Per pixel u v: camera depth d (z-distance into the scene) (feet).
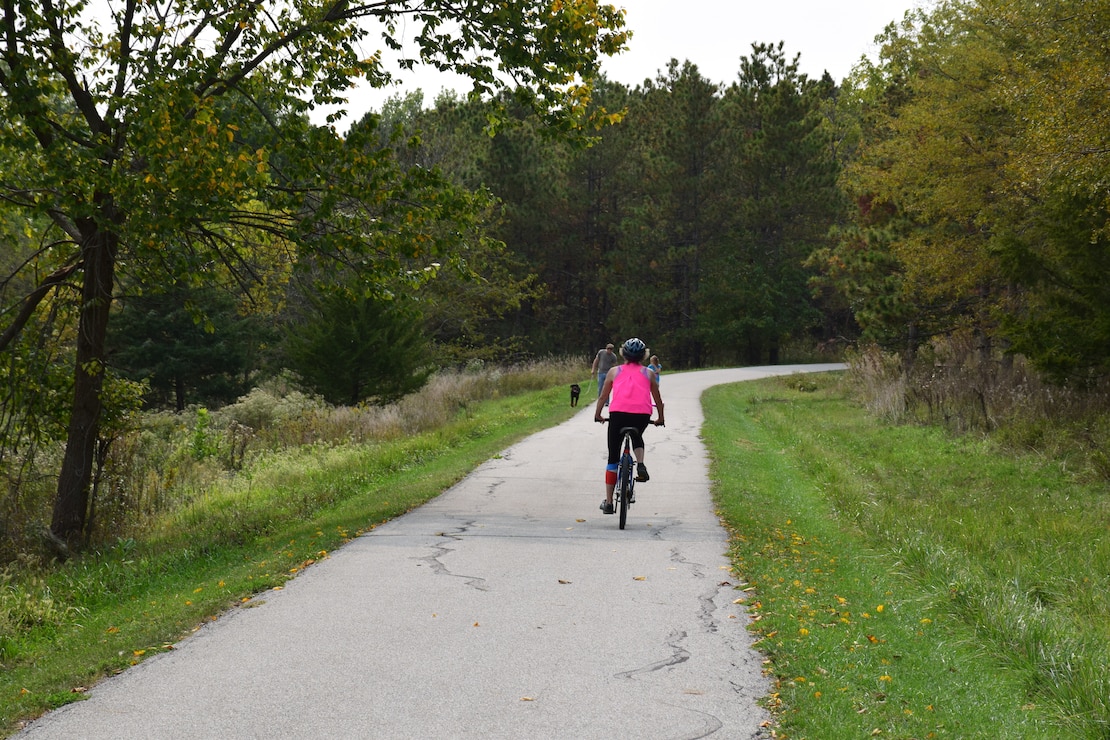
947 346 99.35
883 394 84.79
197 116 32.45
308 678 16.39
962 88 82.74
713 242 185.68
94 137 34.14
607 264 192.65
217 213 33.86
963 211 83.87
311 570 25.20
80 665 17.63
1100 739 13.78
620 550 27.66
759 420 78.59
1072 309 60.13
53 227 45.09
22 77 32.65
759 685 16.02
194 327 121.19
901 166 88.63
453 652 17.85
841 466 49.34
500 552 27.40
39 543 35.42
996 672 16.83
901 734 13.74
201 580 26.27
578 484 42.68
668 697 15.42
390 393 88.84
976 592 21.66
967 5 84.02
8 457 47.39
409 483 43.62
